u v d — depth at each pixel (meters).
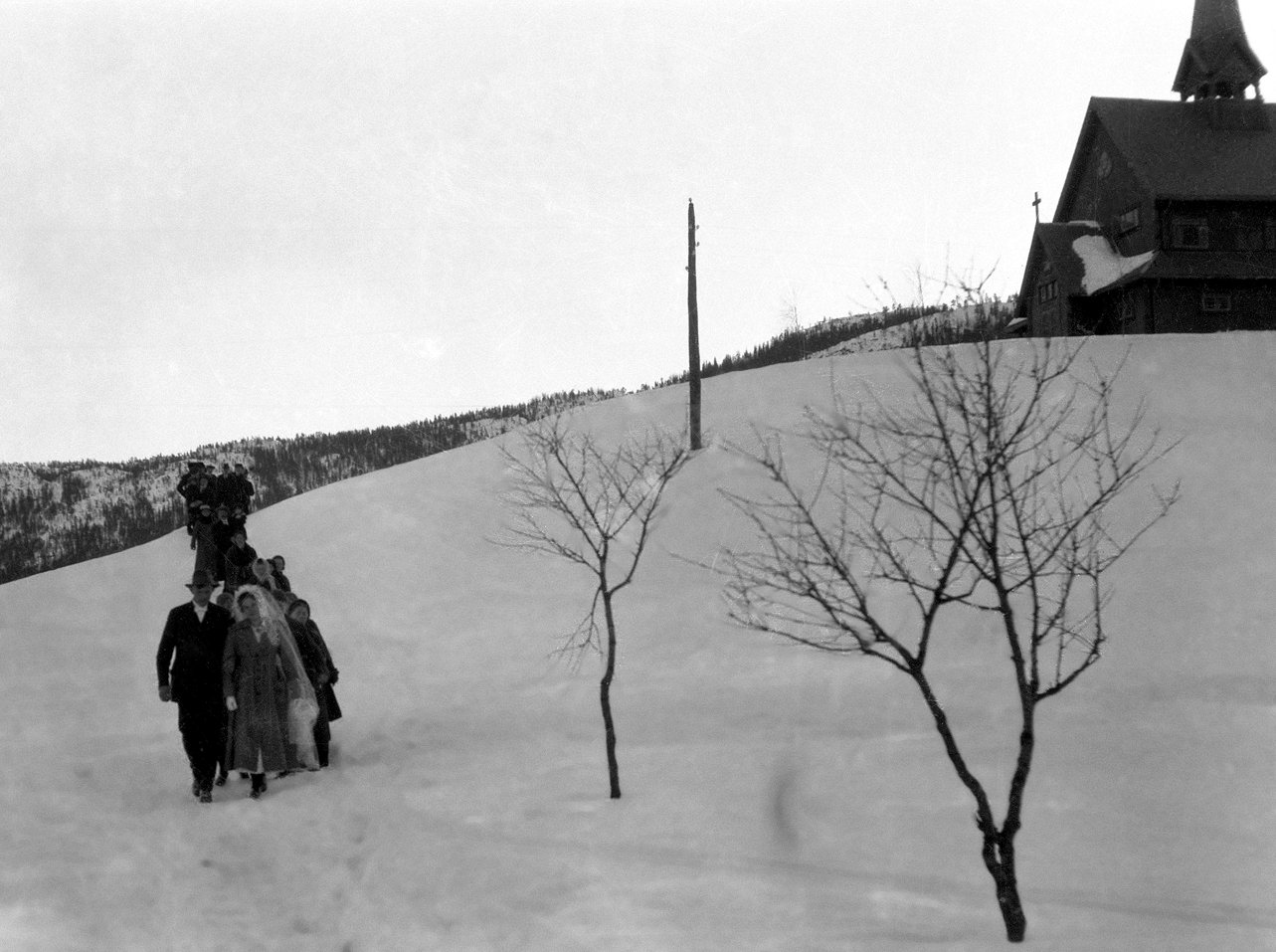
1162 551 16.88
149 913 7.97
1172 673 12.67
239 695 11.20
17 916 7.89
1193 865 7.61
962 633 14.76
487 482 25.42
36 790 11.60
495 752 12.22
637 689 14.27
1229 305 42.94
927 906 7.20
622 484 22.64
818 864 8.04
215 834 9.79
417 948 7.09
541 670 15.80
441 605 19.41
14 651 18.73
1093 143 47.03
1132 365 26.50
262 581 12.91
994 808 8.98
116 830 10.05
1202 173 43.59
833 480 20.55
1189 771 9.55
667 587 18.55
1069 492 18.80
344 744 13.17
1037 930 6.77
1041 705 11.93
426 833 9.27
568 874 8.06
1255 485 19.47
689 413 26.56
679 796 9.88
